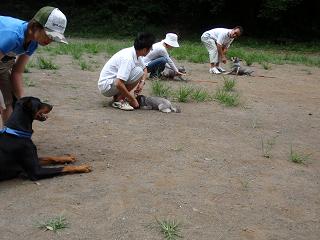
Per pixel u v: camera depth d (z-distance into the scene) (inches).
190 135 211.8
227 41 426.3
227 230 127.0
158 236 121.8
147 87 324.2
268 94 336.8
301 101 317.4
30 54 163.5
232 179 162.6
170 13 1080.2
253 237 124.1
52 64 402.3
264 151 195.9
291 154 191.3
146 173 163.3
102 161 174.1
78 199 140.8
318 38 963.3
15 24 149.2
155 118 239.1
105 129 214.5
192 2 1042.7
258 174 169.2
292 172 173.8
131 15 1040.8
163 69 364.5
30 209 133.7
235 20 1032.8
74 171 160.1
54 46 613.6
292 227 131.2
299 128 240.5
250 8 1002.1
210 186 155.1
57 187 149.1
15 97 180.4
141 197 143.8
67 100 273.1
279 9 912.3
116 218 130.1
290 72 486.3
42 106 159.6
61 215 130.3
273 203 145.6
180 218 131.6
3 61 163.6
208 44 427.5
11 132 152.3
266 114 267.6
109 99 281.3
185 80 371.6
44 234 120.5
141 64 266.1
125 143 195.5
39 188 148.2
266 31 992.9
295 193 154.4
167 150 189.0
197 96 292.4
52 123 220.7
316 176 171.8
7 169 151.9
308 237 126.2
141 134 209.2
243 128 231.5
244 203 144.1
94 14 1060.5
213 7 1000.2
